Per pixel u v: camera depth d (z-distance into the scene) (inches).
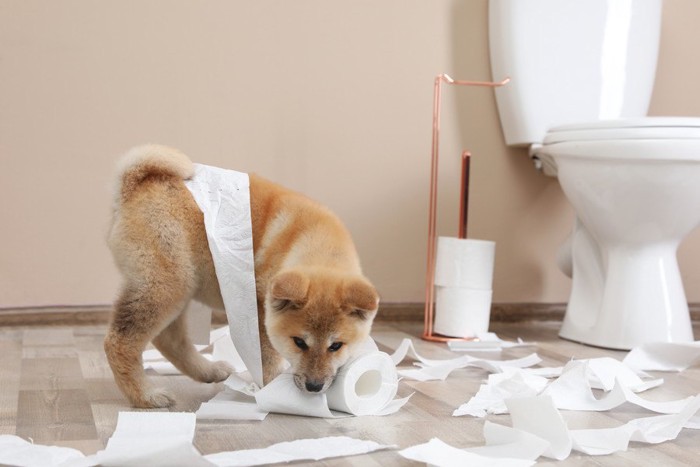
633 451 57.8
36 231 108.9
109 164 111.2
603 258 111.0
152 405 65.8
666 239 103.3
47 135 108.7
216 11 114.1
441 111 124.6
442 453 52.7
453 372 85.6
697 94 135.7
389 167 123.1
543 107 120.7
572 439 56.7
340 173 121.0
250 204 69.1
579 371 72.4
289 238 68.3
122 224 65.2
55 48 108.3
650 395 77.2
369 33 120.8
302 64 118.2
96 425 60.0
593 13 121.2
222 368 77.1
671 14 133.2
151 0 111.5
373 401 66.0
